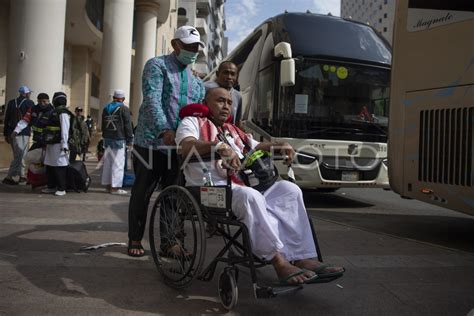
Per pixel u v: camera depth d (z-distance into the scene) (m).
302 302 3.52
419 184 5.88
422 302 3.59
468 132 5.24
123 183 9.77
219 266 4.39
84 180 8.73
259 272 4.22
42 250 4.67
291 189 3.60
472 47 5.25
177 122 4.39
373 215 8.12
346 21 9.19
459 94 5.36
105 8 19.39
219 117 3.89
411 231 6.62
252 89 9.34
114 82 19.28
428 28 5.80
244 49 10.35
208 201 3.49
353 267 4.51
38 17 12.51
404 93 6.11
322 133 8.40
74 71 28.69
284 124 8.30
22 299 3.40
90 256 4.53
